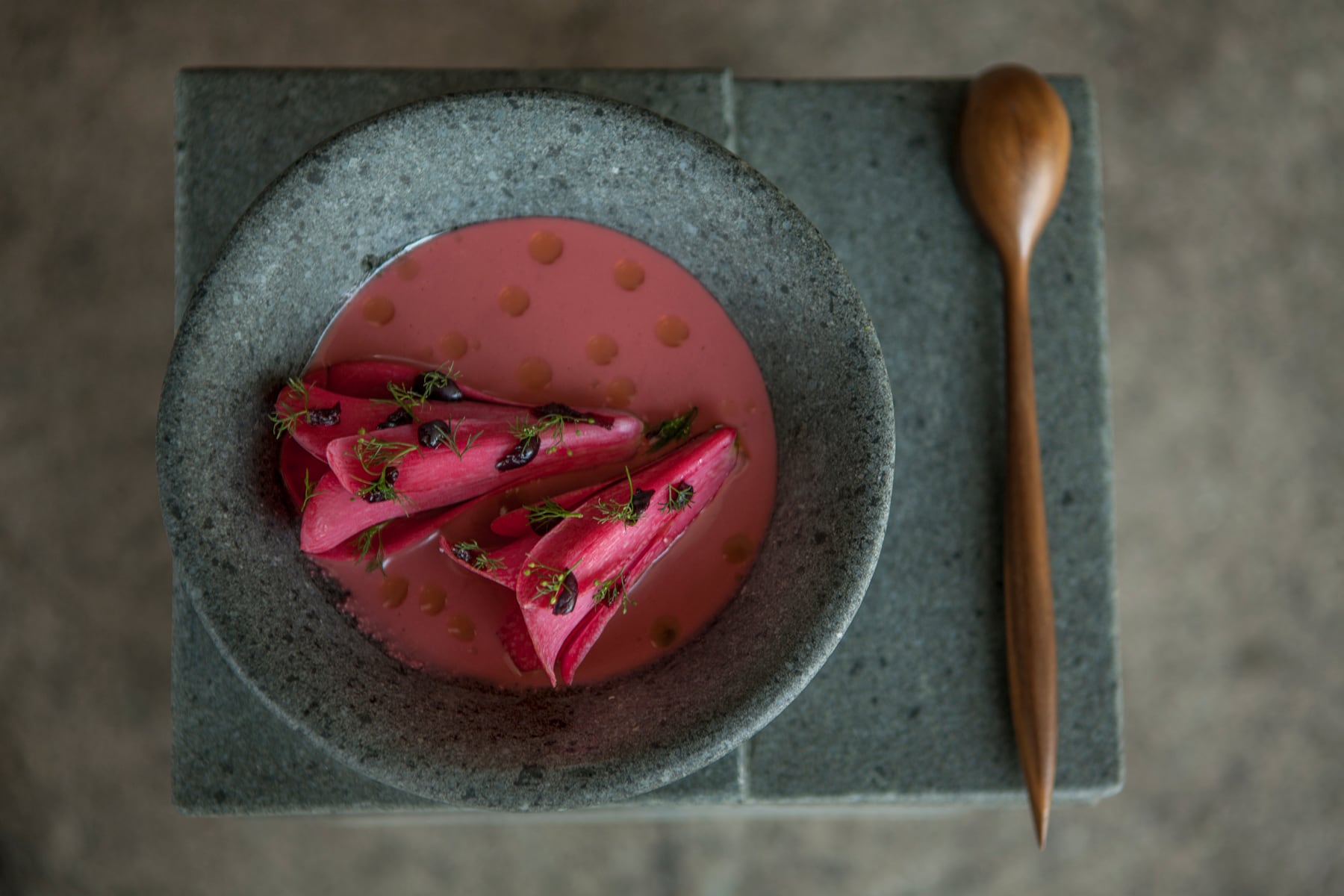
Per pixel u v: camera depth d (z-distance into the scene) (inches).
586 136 17.5
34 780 28.6
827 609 16.7
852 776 20.2
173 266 29.3
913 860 29.1
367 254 18.0
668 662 17.7
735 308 18.2
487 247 18.3
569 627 17.2
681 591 17.8
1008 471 20.2
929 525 20.6
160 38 29.1
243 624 16.6
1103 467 20.9
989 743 20.4
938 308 20.8
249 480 17.2
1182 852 29.5
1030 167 20.4
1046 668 19.7
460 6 29.1
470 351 18.2
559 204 18.2
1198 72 30.0
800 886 29.0
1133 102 30.0
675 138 17.3
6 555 28.9
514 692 17.5
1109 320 30.0
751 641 17.2
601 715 17.2
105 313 29.2
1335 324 30.1
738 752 19.6
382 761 16.4
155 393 29.2
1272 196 30.1
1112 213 30.1
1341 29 30.1
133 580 29.0
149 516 29.1
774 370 18.0
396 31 29.1
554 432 17.7
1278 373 30.0
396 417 17.6
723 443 17.8
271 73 20.3
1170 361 30.0
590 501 17.5
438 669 17.6
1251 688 29.8
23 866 28.6
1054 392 21.0
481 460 17.5
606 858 28.9
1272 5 30.0
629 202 17.9
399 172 17.5
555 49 29.1
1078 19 29.8
